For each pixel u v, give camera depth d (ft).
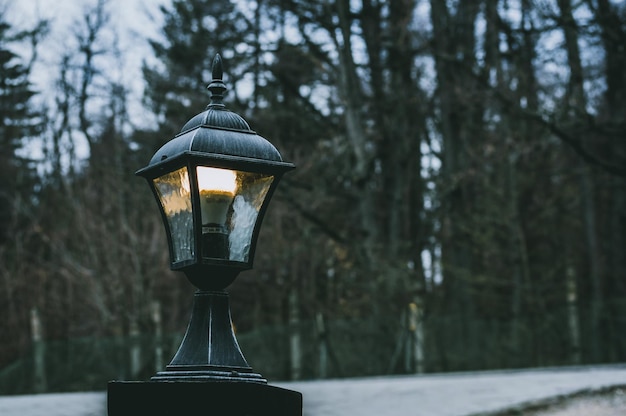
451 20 120.37
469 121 123.95
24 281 128.36
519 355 99.14
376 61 116.06
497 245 124.16
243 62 109.70
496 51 106.32
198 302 16.35
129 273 116.47
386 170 123.13
